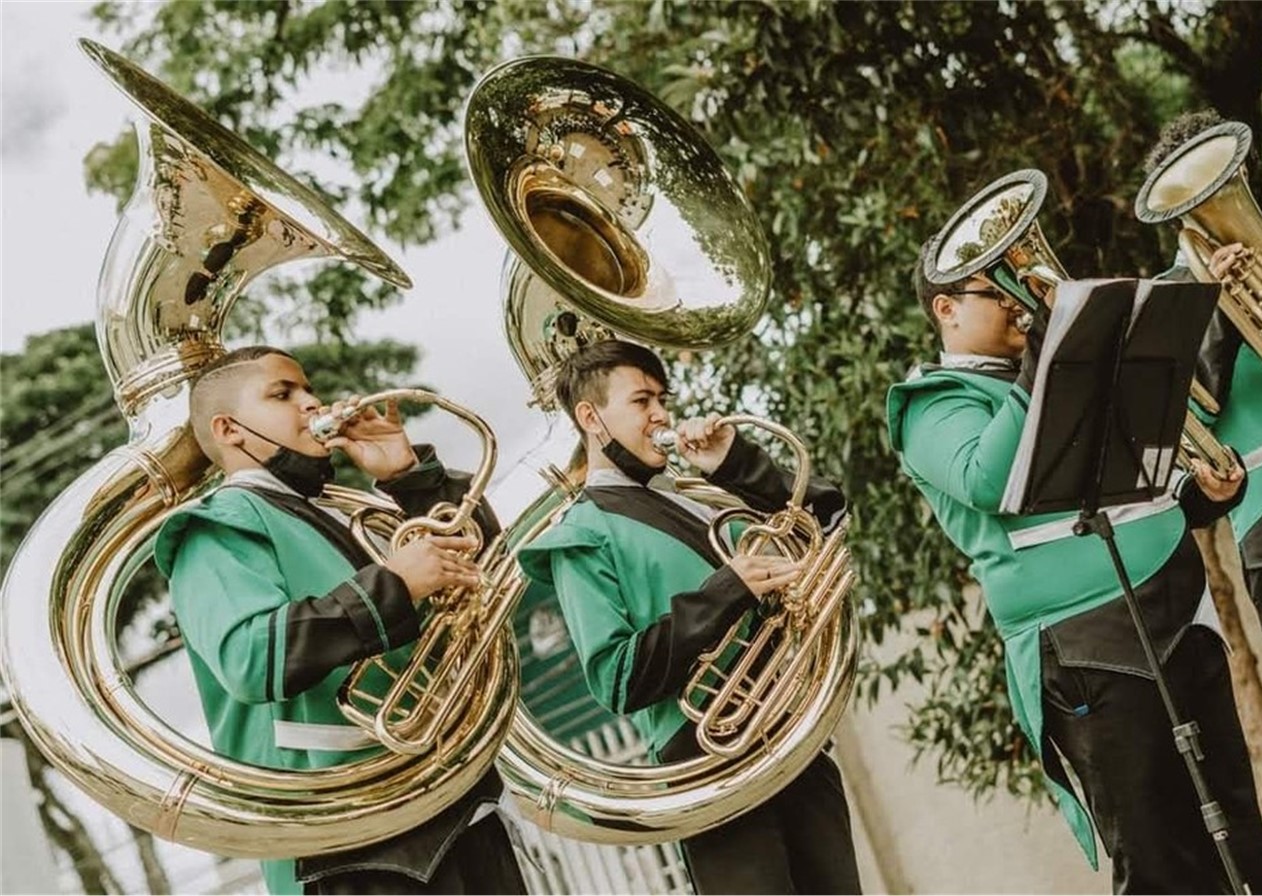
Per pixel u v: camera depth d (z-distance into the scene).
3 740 6.86
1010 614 3.38
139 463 3.12
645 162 3.74
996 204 3.16
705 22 6.26
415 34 7.37
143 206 3.29
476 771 2.93
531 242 3.44
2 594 2.97
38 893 6.65
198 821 2.80
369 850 2.86
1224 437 3.68
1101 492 3.05
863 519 6.36
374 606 2.76
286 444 3.03
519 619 8.34
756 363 6.43
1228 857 2.98
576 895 7.64
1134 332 2.92
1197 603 3.32
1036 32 6.37
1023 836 7.35
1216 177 3.40
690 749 3.32
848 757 7.70
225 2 7.71
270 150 7.66
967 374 3.41
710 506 3.45
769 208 6.32
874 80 6.15
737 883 3.28
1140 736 3.24
